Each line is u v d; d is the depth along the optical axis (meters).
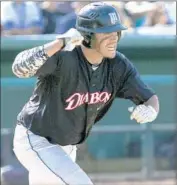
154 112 12.76
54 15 28.19
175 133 26.97
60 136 12.69
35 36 27.64
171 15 29.27
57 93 12.35
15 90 27.95
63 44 11.41
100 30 12.04
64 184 12.25
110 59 12.67
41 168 12.48
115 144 27.02
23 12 28.16
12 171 25.45
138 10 29.25
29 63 11.52
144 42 28.28
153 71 28.50
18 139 12.83
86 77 12.37
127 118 28.34
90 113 12.76
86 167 26.83
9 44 27.58
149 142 27.02
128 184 25.89
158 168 26.94
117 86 12.93
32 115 12.60
